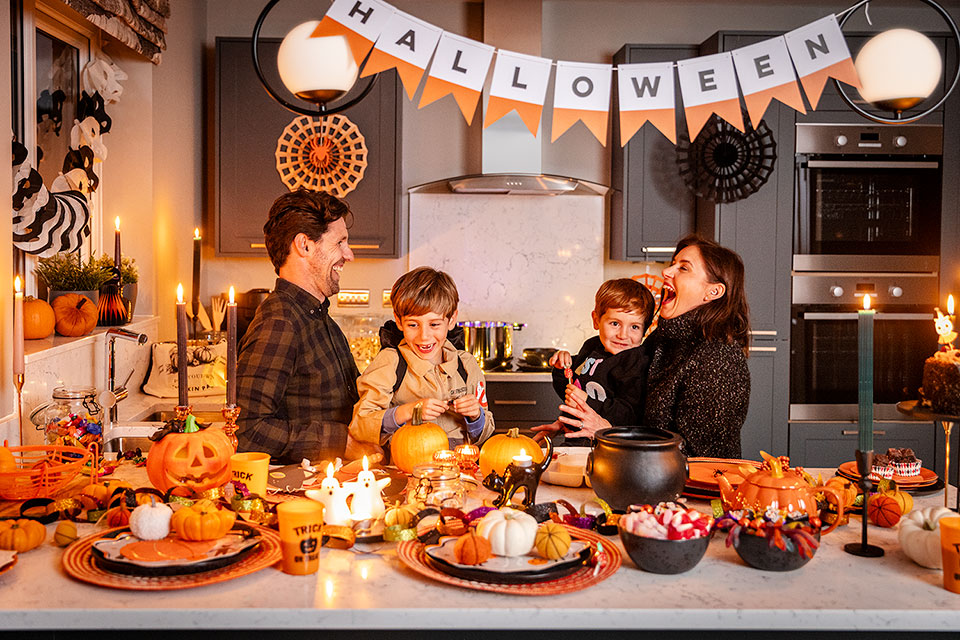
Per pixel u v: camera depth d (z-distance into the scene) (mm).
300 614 1135
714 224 4023
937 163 4035
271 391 1922
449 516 1386
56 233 2510
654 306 2316
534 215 4469
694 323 2025
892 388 4102
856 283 4066
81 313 2686
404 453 1732
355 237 4133
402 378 1961
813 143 4004
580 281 4496
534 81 1769
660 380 2066
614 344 2268
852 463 1834
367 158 4109
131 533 1359
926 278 4070
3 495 1529
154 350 3336
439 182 4133
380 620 1138
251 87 4059
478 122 4387
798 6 4469
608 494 1471
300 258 2023
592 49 4480
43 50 2883
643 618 1148
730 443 1944
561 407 1947
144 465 1910
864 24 4461
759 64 1789
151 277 3473
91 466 1720
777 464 1447
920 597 1205
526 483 1490
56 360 2393
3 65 1949
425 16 4398
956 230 4059
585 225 4480
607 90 1799
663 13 4473
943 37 3992
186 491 1529
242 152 4074
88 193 3035
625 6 4473
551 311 4496
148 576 1214
